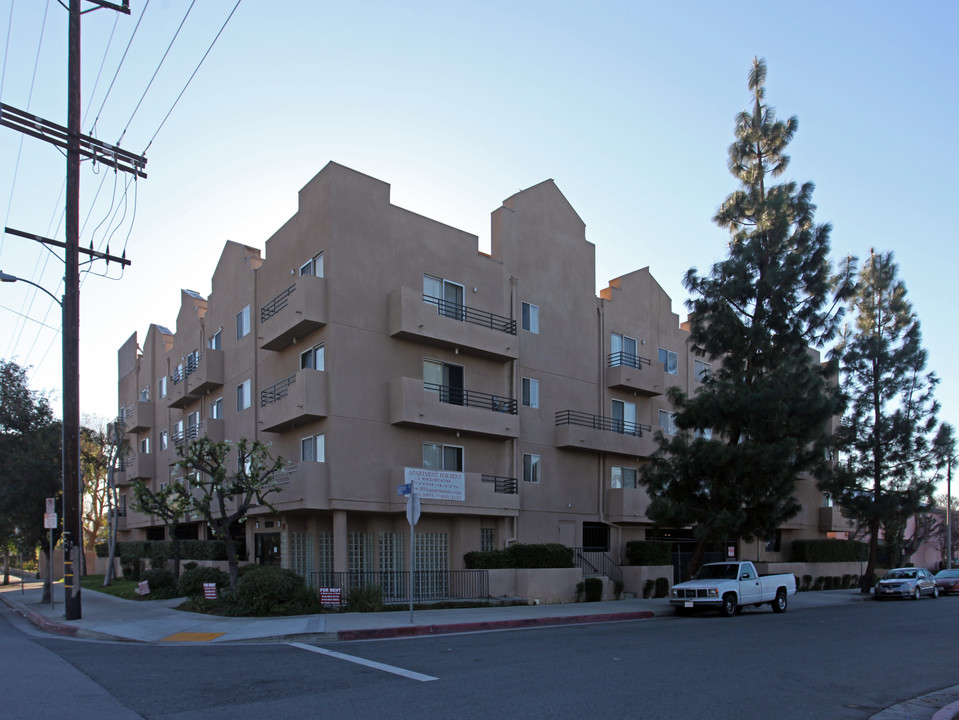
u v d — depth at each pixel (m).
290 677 10.90
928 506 36.47
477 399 27.52
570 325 31.66
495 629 18.25
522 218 30.52
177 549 27.14
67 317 20.03
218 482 22.22
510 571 25.30
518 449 28.70
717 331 27.12
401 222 26.25
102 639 16.31
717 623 20.19
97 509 58.00
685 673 11.53
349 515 24.62
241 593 20.08
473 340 26.81
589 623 20.23
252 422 28.53
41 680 10.68
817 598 32.47
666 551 31.06
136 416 40.97
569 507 30.31
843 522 43.91
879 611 25.38
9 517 28.97
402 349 25.64
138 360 44.75
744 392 25.75
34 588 38.91
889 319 37.62
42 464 28.77
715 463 25.08
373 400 24.59
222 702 9.21
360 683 10.43
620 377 32.31
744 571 23.84
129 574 39.00
